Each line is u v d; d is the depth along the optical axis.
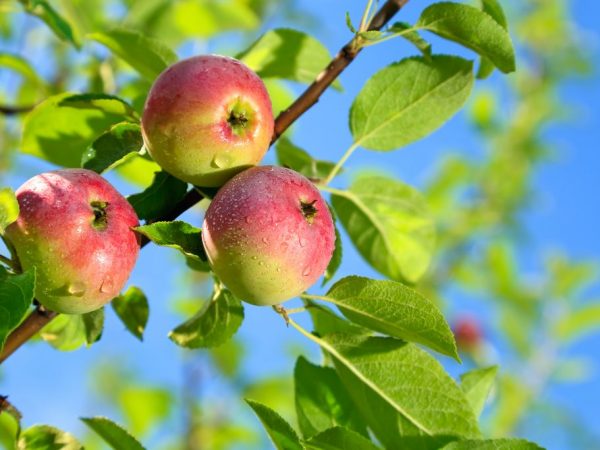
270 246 0.91
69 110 1.02
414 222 1.12
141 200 0.96
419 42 1.01
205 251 0.92
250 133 0.93
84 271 0.90
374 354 0.97
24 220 0.90
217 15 1.35
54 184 0.91
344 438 0.92
